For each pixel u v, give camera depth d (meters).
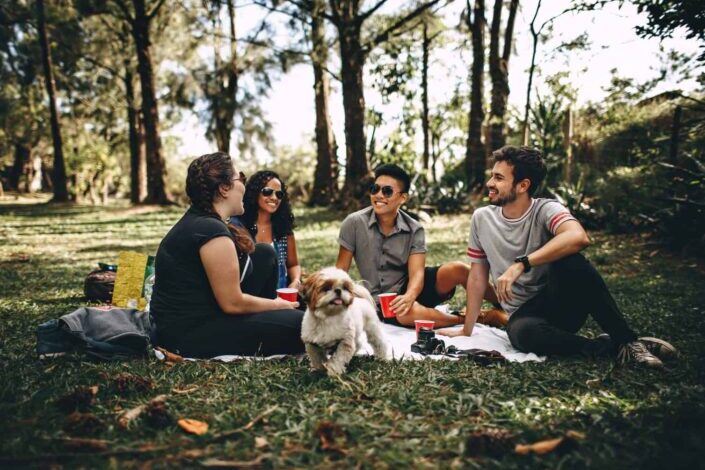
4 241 11.28
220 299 3.20
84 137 34.25
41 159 42.44
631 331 3.22
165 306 3.30
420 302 4.49
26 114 28.59
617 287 5.82
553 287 3.41
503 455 1.93
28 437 2.02
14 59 25.19
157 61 24.70
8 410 2.30
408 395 2.50
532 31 10.49
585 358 3.23
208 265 3.16
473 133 17.56
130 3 24.36
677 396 2.48
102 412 2.30
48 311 4.61
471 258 3.93
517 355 3.38
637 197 10.16
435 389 2.65
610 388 2.66
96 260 8.53
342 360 2.90
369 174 17.06
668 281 6.11
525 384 2.68
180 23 23.86
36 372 2.81
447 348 3.52
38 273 6.98
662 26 4.82
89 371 2.84
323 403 2.42
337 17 16.14
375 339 3.33
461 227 13.45
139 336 3.17
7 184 39.62
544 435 2.07
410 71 19.02
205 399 2.48
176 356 3.14
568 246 3.28
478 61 17.45
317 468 1.85
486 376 2.85
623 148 13.47
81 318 3.24
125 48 25.78
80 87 26.86
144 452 1.93
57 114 24.58
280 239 4.73
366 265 4.45
